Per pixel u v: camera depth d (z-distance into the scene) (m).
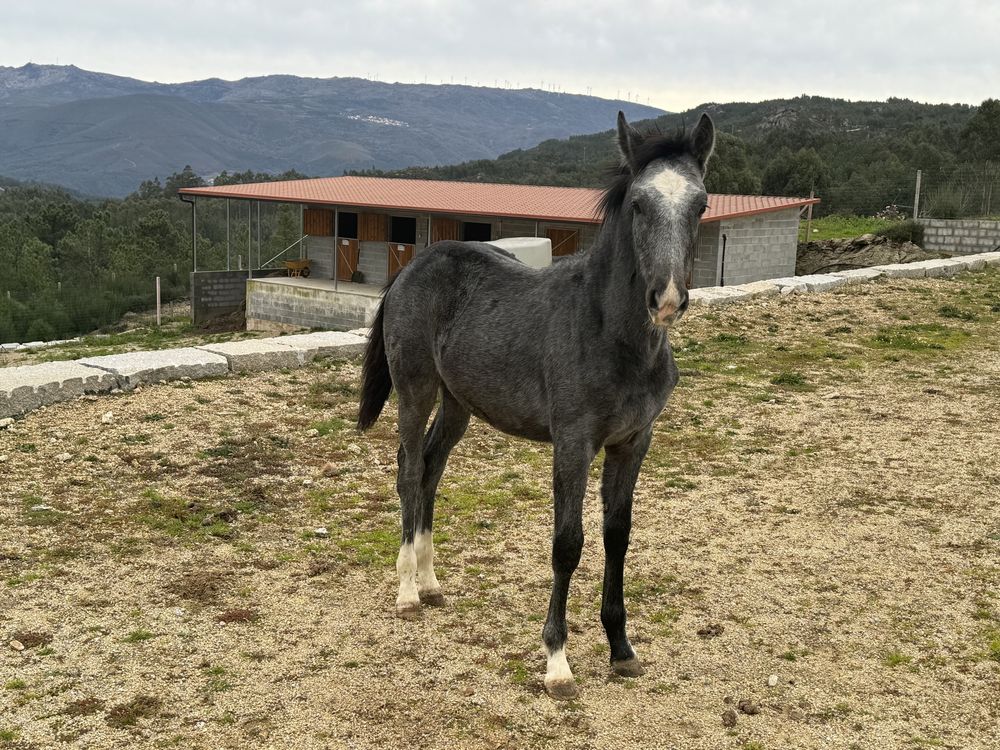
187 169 114.31
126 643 4.39
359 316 26.33
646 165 3.77
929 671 4.40
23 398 8.07
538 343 4.25
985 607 5.07
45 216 65.19
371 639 4.59
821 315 14.15
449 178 69.06
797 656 4.55
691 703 4.11
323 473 7.07
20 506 6.04
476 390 4.56
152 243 54.59
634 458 4.26
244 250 54.31
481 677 4.27
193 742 3.63
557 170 63.22
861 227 33.03
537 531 6.15
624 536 4.29
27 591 4.86
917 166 41.34
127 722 3.74
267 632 4.60
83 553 5.40
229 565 5.38
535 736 3.80
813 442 8.27
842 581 5.42
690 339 12.50
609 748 3.73
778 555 5.80
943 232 25.89
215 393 9.04
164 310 41.66
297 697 4.02
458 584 5.31
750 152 51.78
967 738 3.84
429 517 5.08
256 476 6.93
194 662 4.26
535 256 14.49
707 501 6.78
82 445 7.31
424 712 3.94
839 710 4.06
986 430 8.55
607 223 4.06
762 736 3.84
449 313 4.77
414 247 28.58
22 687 3.95
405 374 4.97
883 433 8.50
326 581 5.25
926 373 10.88
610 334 3.91
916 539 6.04
